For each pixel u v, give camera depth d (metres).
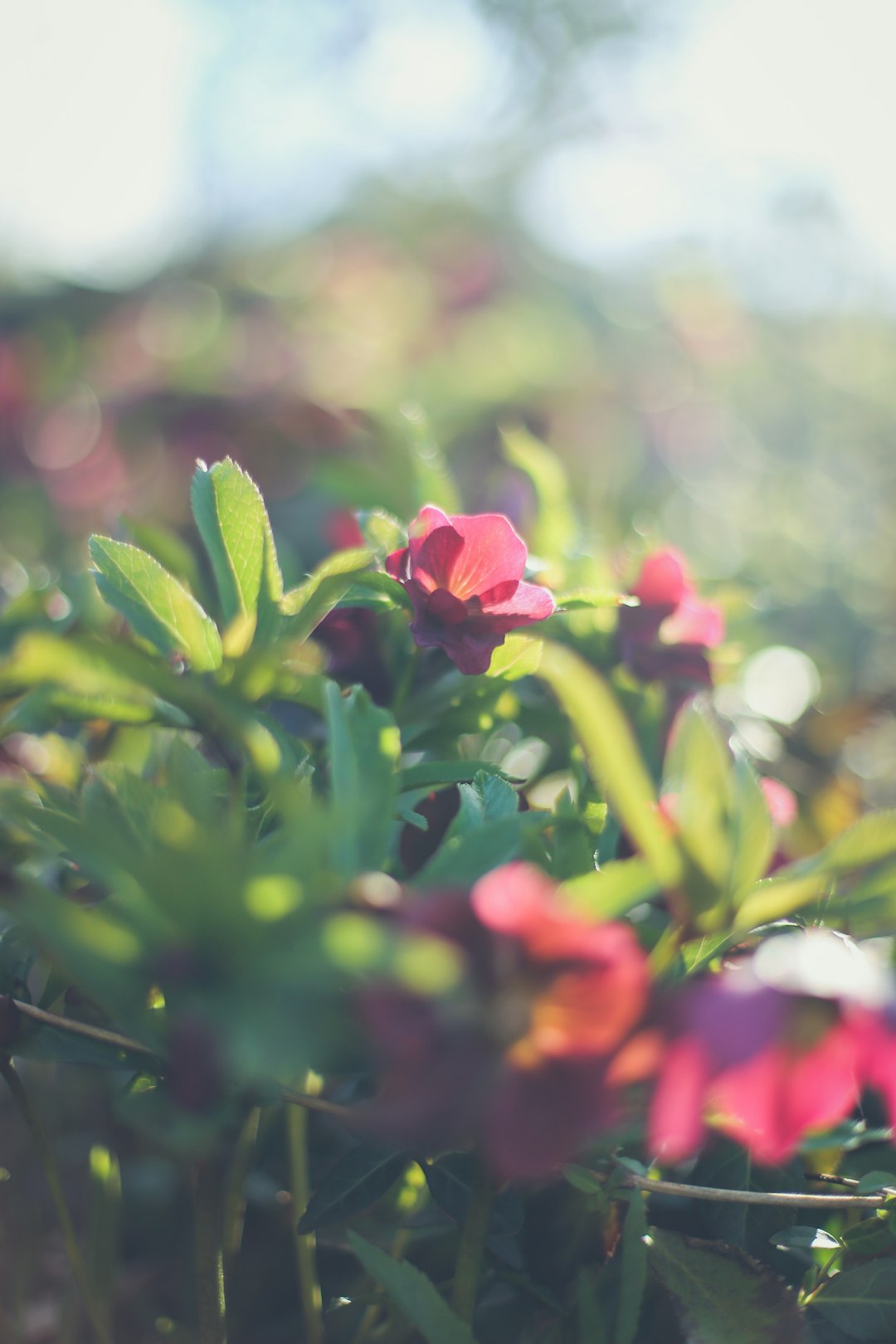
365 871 0.51
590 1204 0.57
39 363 1.72
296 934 0.46
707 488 2.10
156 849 0.48
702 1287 0.56
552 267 2.91
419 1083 0.46
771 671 1.00
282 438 1.52
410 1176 0.65
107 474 1.59
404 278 2.28
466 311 2.20
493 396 1.79
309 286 2.19
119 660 0.51
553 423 1.79
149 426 1.60
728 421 2.32
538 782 0.74
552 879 0.58
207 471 0.60
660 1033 0.46
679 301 2.50
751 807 0.50
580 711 0.48
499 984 0.47
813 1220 0.62
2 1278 0.72
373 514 0.65
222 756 0.58
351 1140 0.70
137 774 0.52
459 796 0.62
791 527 1.93
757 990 0.46
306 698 0.58
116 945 0.47
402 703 0.66
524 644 0.64
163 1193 0.73
